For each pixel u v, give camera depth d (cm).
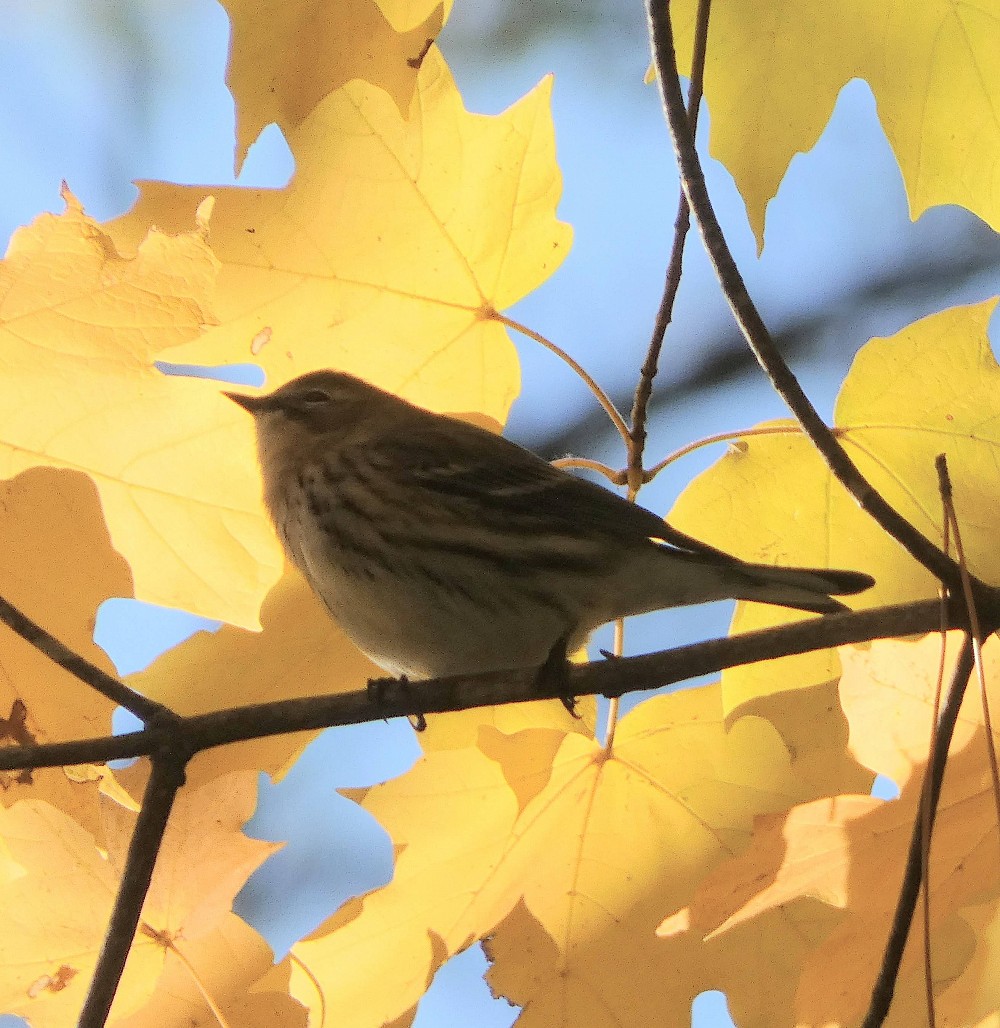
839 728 548
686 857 548
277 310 548
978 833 544
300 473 549
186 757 543
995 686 544
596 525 549
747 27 548
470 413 550
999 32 547
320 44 545
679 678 545
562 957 547
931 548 543
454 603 550
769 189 548
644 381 548
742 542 549
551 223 549
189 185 547
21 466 547
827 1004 544
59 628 547
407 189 548
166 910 546
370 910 546
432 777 547
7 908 546
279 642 549
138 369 546
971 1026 544
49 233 545
